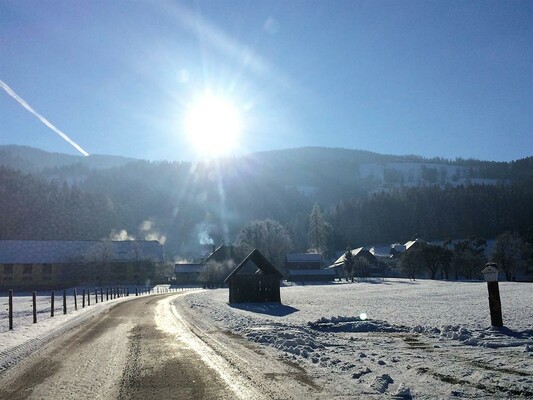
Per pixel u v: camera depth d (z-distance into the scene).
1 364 10.16
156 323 19.17
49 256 97.94
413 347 12.59
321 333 16.11
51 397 7.34
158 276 107.50
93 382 8.30
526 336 14.66
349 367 9.45
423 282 89.62
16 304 38.56
